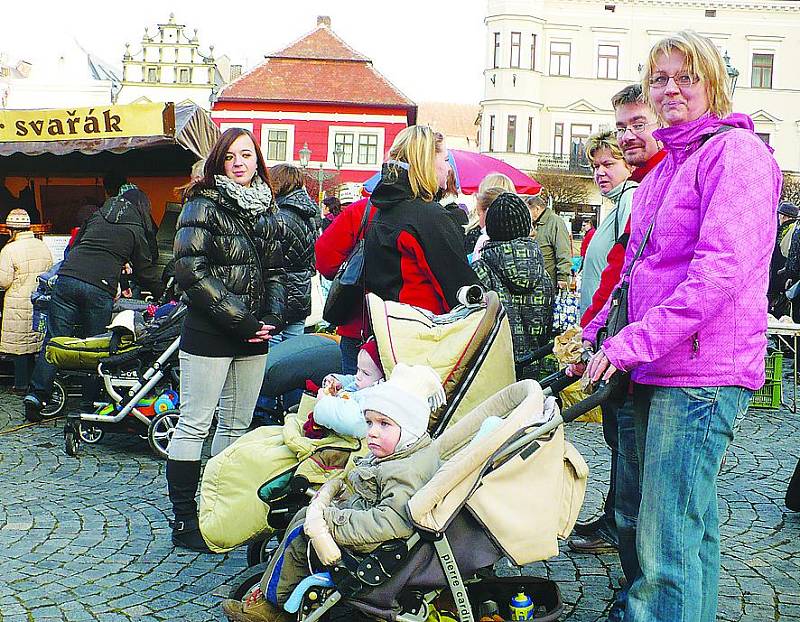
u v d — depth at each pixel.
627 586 4.04
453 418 3.98
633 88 4.46
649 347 3.15
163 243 11.48
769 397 9.88
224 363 5.26
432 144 4.81
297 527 3.62
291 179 7.76
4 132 9.16
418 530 3.25
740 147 3.16
